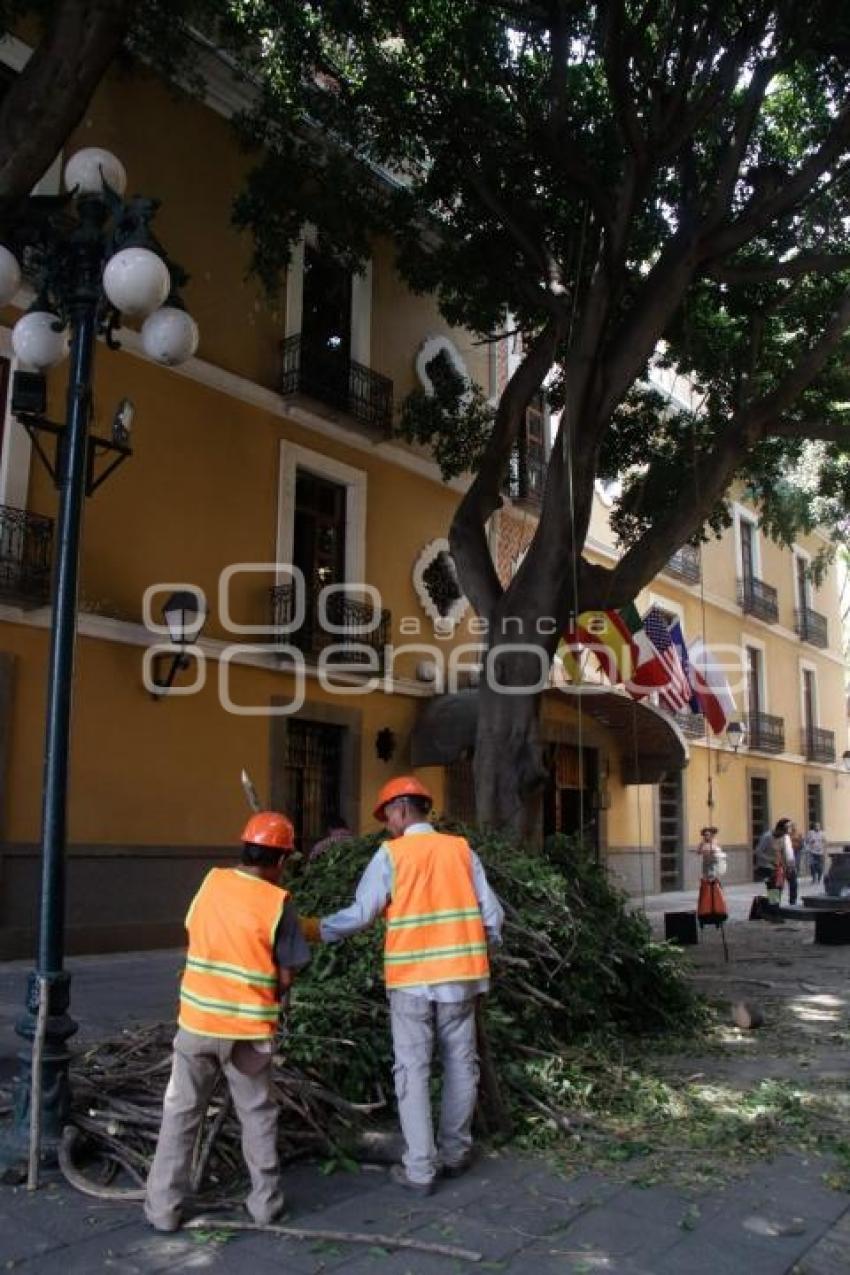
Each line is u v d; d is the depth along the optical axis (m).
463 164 11.12
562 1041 6.57
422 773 16.16
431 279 12.56
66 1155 4.43
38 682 11.30
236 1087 4.05
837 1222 4.18
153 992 9.22
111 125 12.50
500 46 10.85
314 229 15.12
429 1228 4.02
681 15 9.55
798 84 11.13
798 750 30.66
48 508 11.46
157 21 10.93
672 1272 3.70
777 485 16.80
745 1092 6.03
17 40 11.32
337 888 6.60
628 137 9.32
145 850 12.09
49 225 5.38
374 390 15.57
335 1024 5.36
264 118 11.88
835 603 34.97
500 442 11.45
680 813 23.98
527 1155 4.88
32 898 10.98
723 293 12.42
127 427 6.01
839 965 11.80
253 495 13.86
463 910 4.61
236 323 13.87
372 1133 4.85
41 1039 4.46
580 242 10.80
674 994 8.02
